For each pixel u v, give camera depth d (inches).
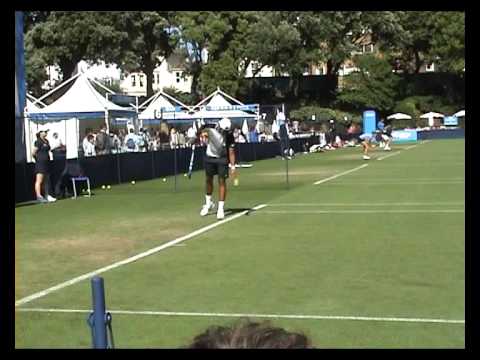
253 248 439.8
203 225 553.3
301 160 1526.8
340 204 681.0
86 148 972.6
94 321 144.5
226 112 1530.5
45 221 596.1
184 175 1172.5
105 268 384.2
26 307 299.9
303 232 504.7
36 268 387.2
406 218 569.9
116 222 582.6
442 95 3275.1
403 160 1412.4
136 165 1049.5
